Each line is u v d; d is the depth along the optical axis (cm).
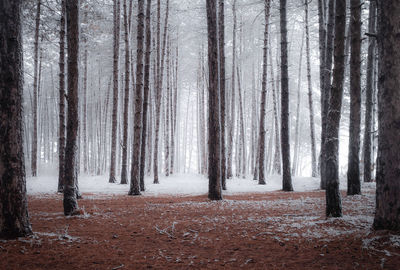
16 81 473
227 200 1029
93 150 3288
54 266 377
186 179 2316
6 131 466
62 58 1229
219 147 1055
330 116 637
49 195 1148
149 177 2402
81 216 698
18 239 465
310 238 493
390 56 472
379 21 494
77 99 736
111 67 2895
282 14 1393
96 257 415
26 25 1805
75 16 732
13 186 471
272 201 989
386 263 375
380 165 483
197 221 655
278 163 2358
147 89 1445
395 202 464
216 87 1051
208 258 414
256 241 493
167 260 405
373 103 1522
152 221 660
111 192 1331
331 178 632
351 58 1014
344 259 396
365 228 527
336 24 632
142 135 1443
